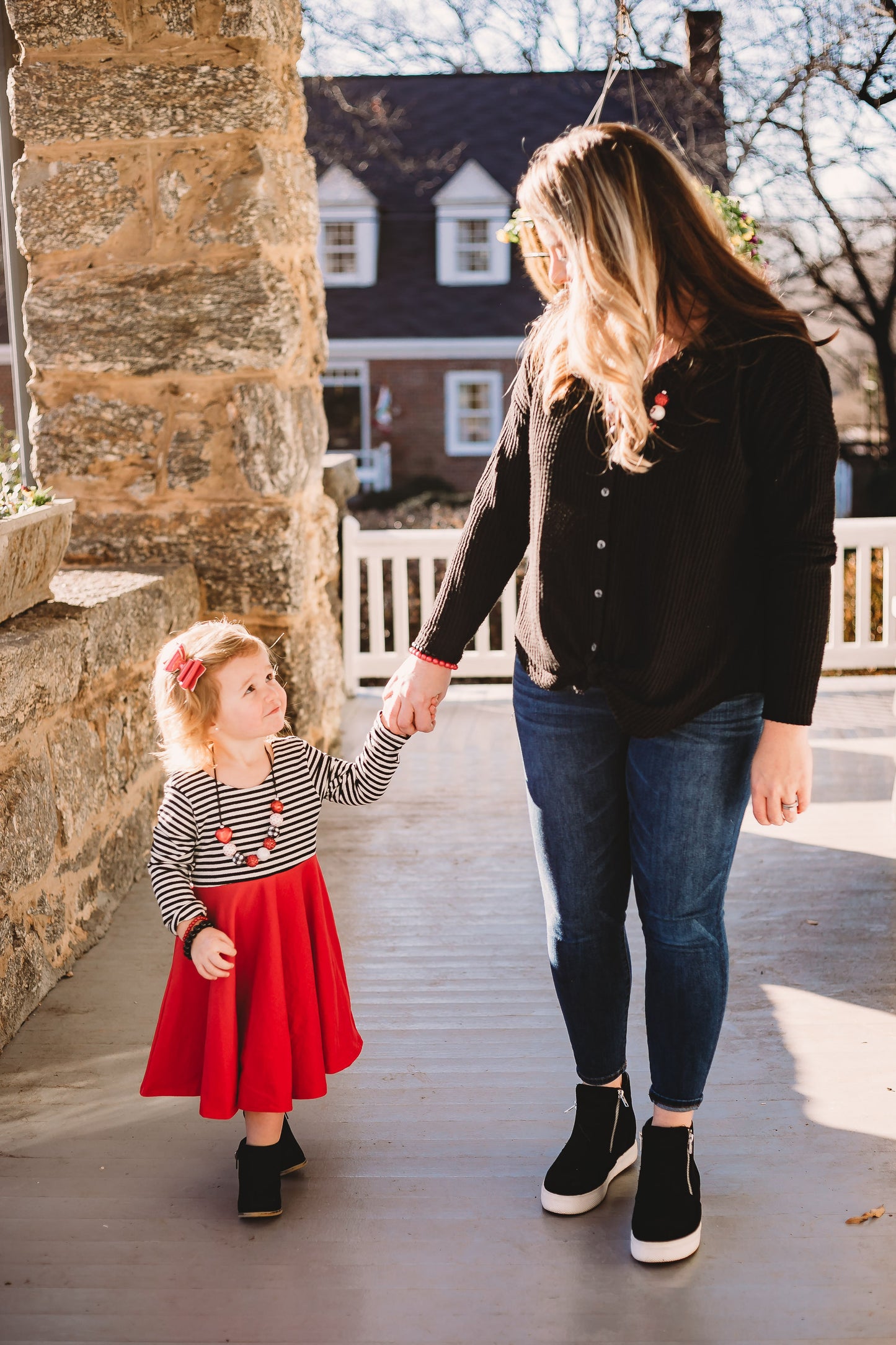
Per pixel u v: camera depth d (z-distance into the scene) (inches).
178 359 164.9
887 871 150.9
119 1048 108.4
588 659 73.6
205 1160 91.1
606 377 67.8
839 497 587.8
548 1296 74.4
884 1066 102.2
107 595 142.2
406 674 83.0
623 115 803.4
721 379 68.7
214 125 160.6
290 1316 73.1
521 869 155.3
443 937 133.6
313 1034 83.5
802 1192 84.5
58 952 122.6
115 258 165.5
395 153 826.2
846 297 508.4
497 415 849.5
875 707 243.0
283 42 168.1
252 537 169.2
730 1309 72.8
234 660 79.6
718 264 70.1
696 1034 76.2
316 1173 88.4
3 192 169.9
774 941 129.6
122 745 143.3
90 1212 84.3
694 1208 77.8
